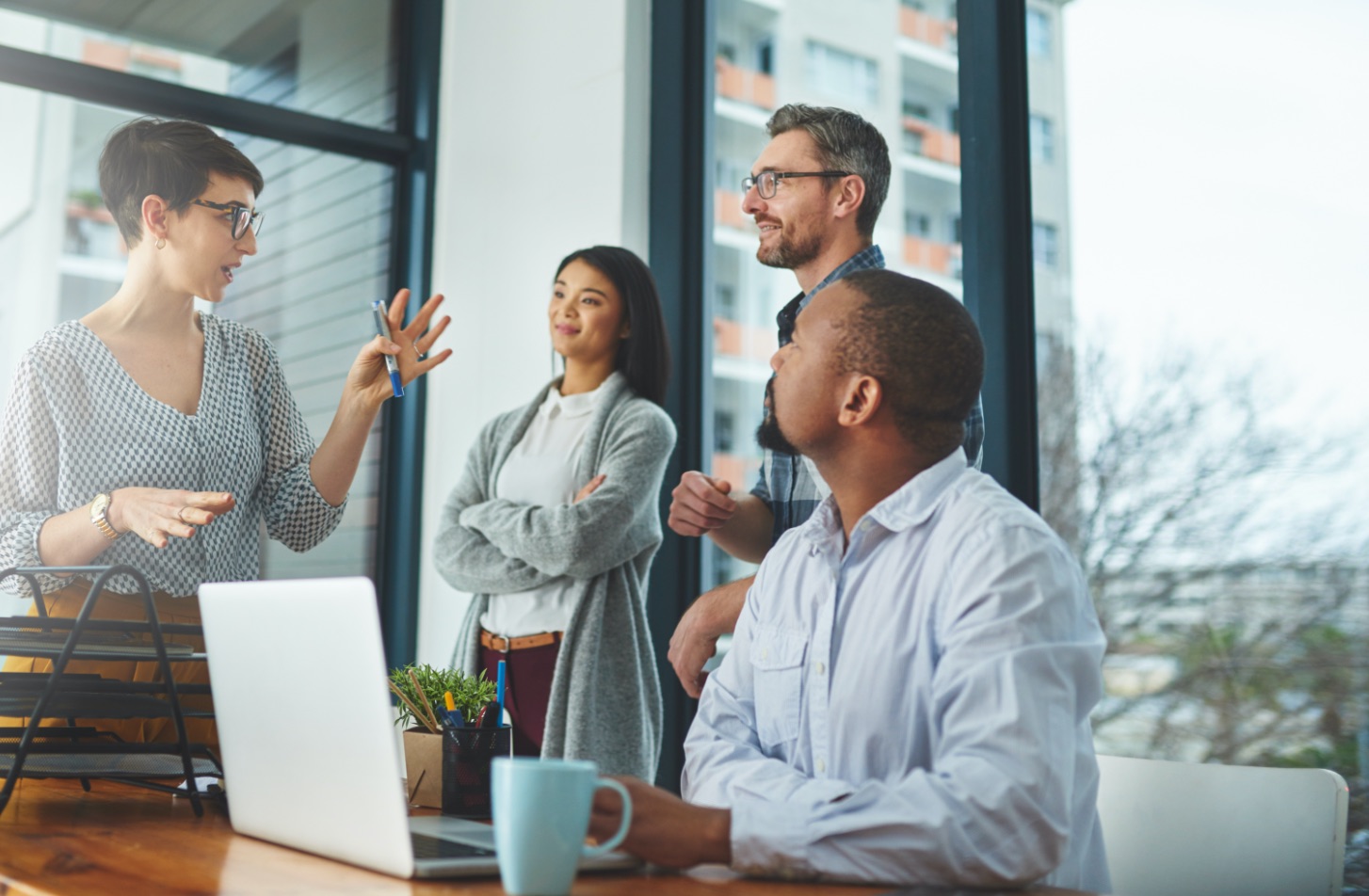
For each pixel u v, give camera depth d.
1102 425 2.10
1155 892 1.24
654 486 2.44
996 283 2.25
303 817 0.94
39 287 3.13
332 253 3.61
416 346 1.76
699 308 3.03
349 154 3.66
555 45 3.32
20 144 3.14
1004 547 1.00
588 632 2.34
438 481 3.52
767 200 2.03
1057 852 0.89
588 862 0.88
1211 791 1.22
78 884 0.83
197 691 1.21
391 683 1.28
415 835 0.99
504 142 3.45
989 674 0.93
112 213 1.74
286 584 0.94
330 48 3.63
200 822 1.12
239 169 1.76
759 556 1.98
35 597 1.36
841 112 2.04
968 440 1.72
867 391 1.08
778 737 1.17
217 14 3.44
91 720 1.45
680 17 3.12
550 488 2.49
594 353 2.57
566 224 3.21
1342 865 1.12
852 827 0.86
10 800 1.23
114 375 1.66
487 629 2.50
